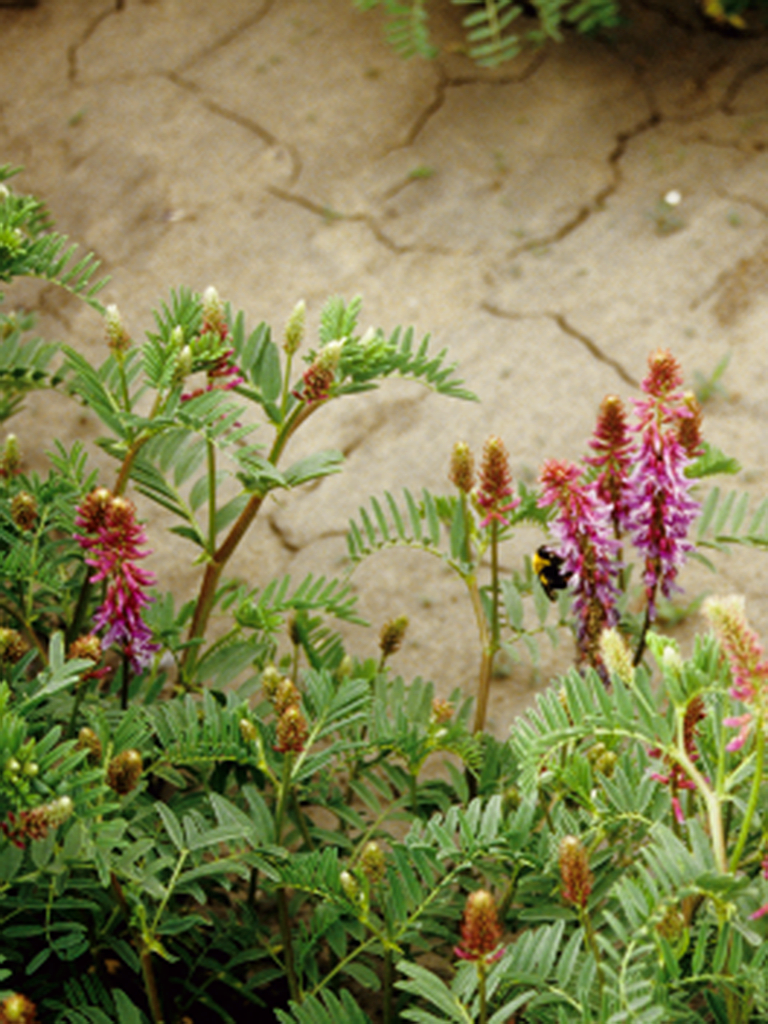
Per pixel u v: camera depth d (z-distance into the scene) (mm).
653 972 1035
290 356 1140
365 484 1414
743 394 1427
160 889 1059
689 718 1031
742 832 1009
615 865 1100
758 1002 1021
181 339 1115
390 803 1191
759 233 1515
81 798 1029
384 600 1357
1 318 1273
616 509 1136
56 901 1071
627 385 1447
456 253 1556
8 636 1106
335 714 1095
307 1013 1062
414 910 1103
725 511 1182
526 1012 1059
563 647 1322
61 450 1187
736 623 991
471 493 1164
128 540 1094
